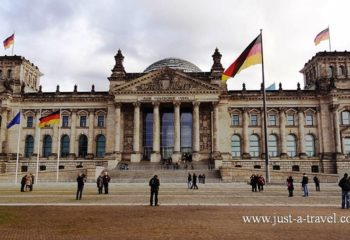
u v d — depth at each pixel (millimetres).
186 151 112000
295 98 111438
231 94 112188
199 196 44656
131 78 114875
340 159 104188
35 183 78000
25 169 109875
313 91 110875
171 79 107500
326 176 80000
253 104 112312
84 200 39781
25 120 114062
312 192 52625
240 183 76750
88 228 22266
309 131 110500
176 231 21250
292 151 111062
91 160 109438
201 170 89750
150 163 101688
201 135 110875
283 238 19266
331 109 108375
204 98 106562
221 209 31297
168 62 132625
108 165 100375
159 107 112875
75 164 109812
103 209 31469
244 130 110875
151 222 24391
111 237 19609
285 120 111625
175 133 104438
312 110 111375
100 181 49688
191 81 107250
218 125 106875
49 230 21703
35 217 26703
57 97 114500
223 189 58531
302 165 107375
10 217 26703
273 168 107750
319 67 112375
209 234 20328
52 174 85250
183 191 53750
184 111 114625
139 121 108375
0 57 116625
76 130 113500
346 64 111750
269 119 112125
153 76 108062
